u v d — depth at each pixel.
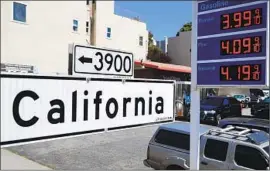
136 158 9.52
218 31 4.54
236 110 19.84
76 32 22.81
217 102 18.92
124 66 7.80
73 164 8.62
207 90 23.66
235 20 4.37
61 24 21.52
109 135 12.92
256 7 4.16
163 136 7.98
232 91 28.88
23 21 18.89
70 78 4.42
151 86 5.88
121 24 28.41
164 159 7.70
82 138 12.14
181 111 19.52
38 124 4.01
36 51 19.66
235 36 4.37
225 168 6.66
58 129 4.22
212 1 4.62
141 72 26.92
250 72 4.22
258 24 4.14
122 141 11.89
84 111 4.60
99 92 4.84
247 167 6.38
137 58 30.36
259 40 4.14
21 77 3.88
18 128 3.84
